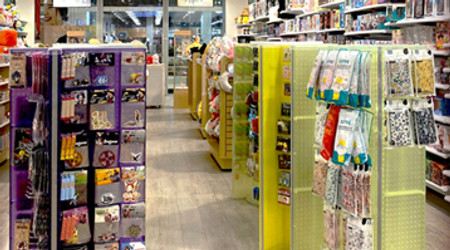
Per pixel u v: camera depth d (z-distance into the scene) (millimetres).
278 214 3578
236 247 3730
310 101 3254
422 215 3035
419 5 5125
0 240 3848
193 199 4965
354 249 2725
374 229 2852
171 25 16156
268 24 12648
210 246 3748
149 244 3777
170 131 9062
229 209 4645
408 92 2748
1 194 5086
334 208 2869
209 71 7496
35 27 15273
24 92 2988
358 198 2684
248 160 4820
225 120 5957
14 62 2955
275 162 3549
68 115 2887
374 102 2771
